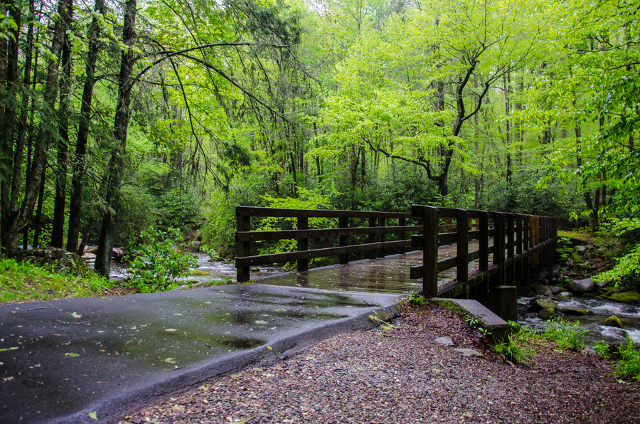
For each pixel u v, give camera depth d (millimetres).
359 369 2967
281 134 13586
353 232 8992
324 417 2207
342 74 18906
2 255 8234
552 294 14289
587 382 3604
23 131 9016
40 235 14211
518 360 3891
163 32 11445
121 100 11031
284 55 12867
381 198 21719
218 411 2168
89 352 2777
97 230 23594
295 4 22297
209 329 3467
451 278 7148
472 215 6594
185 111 14000
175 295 4891
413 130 20797
